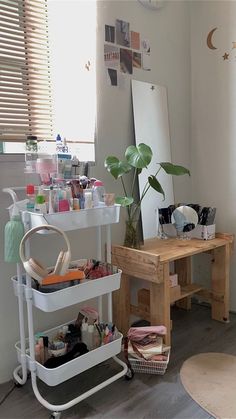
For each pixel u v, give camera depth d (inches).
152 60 97.8
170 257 79.3
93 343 69.8
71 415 63.3
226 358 80.8
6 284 72.1
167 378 73.6
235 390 69.4
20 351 68.9
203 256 110.9
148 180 89.7
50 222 60.5
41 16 76.9
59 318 81.9
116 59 88.8
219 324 98.3
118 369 76.8
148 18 95.8
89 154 86.4
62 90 81.4
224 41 100.8
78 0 82.7
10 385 72.2
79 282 64.2
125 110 92.1
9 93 72.6
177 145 108.0
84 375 74.8
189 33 108.2
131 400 67.1
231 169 103.0
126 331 89.5
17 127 73.9
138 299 91.6
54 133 80.4
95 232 87.3
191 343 87.7
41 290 61.1
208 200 109.3
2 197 69.9
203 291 102.5
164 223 97.6
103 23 85.4
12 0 72.0
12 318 73.7
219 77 103.1
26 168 70.5
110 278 68.4
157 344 75.9
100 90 86.0
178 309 108.7
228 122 102.4
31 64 75.6
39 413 64.2
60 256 60.5
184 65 107.7
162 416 62.8
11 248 61.4
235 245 102.8
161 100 100.9
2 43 71.4
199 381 72.4
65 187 66.2
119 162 80.7
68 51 82.3
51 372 61.1
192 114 110.7
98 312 81.5
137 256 81.2
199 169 110.8
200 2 104.7
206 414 63.1
